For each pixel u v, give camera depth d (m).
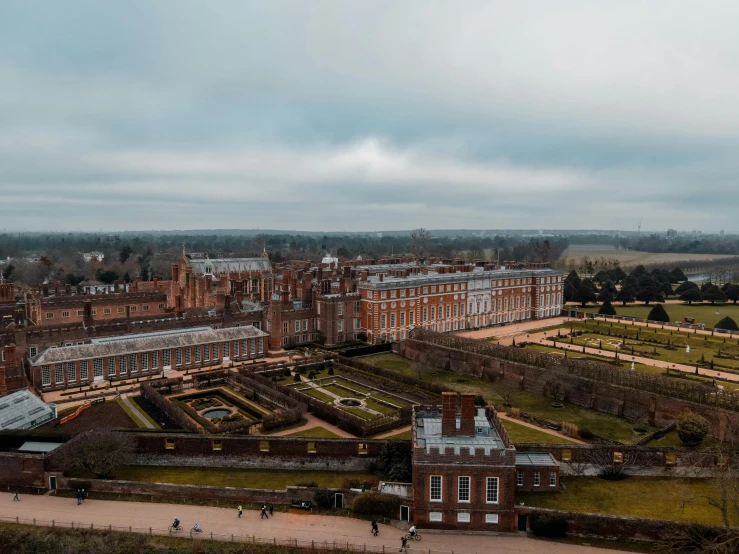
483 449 57.88
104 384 105.75
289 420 87.12
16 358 105.25
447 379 116.56
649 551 55.50
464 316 169.25
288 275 151.75
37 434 75.31
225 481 70.31
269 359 129.75
